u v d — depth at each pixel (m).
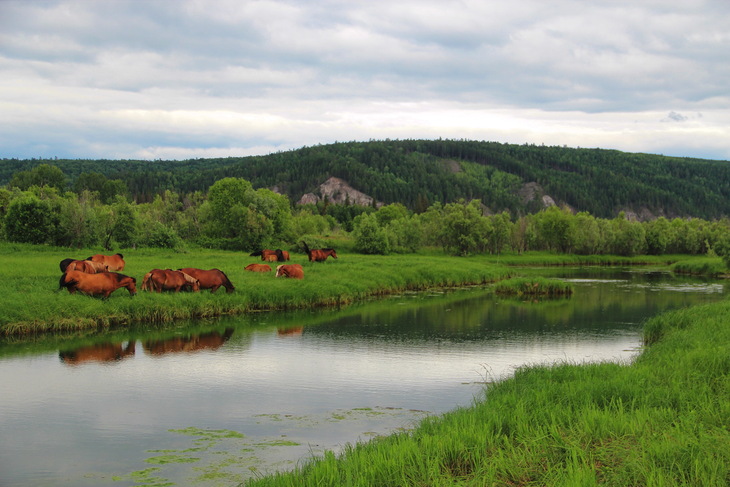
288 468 9.70
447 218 87.00
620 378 12.08
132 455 10.42
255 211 72.56
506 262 86.62
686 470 6.95
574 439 8.40
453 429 9.33
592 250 105.25
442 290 42.53
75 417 12.67
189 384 15.59
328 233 106.38
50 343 20.30
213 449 10.73
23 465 9.97
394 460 7.98
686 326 21.19
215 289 29.67
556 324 26.64
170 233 58.47
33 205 50.78
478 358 19.28
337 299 33.50
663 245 107.62
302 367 17.73
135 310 24.53
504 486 7.28
